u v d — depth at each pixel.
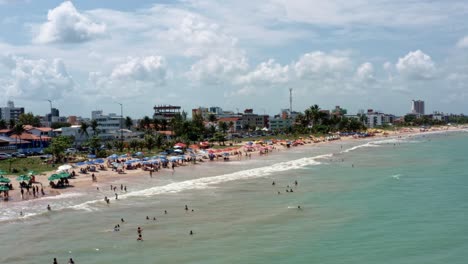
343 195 73.12
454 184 81.19
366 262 41.12
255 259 42.47
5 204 67.69
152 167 110.19
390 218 56.94
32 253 45.22
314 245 46.41
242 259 42.56
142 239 49.69
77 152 142.75
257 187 82.50
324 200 69.25
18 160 119.75
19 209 64.25
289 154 155.75
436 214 58.41
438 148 173.25
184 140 186.38
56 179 86.12
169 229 53.69
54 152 118.38
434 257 42.12
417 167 109.25
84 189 80.56
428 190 75.69
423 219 56.00
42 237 50.62
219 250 45.38
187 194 75.81
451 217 56.62
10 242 48.84
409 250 44.28
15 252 45.53
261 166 118.12
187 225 55.41
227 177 96.25
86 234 51.81
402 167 110.12
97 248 46.69
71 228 54.38
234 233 51.50
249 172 104.94
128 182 89.00
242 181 90.19
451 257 42.03
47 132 180.38
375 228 52.41
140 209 64.31
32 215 60.72
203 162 128.75
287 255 43.44
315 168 112.06
